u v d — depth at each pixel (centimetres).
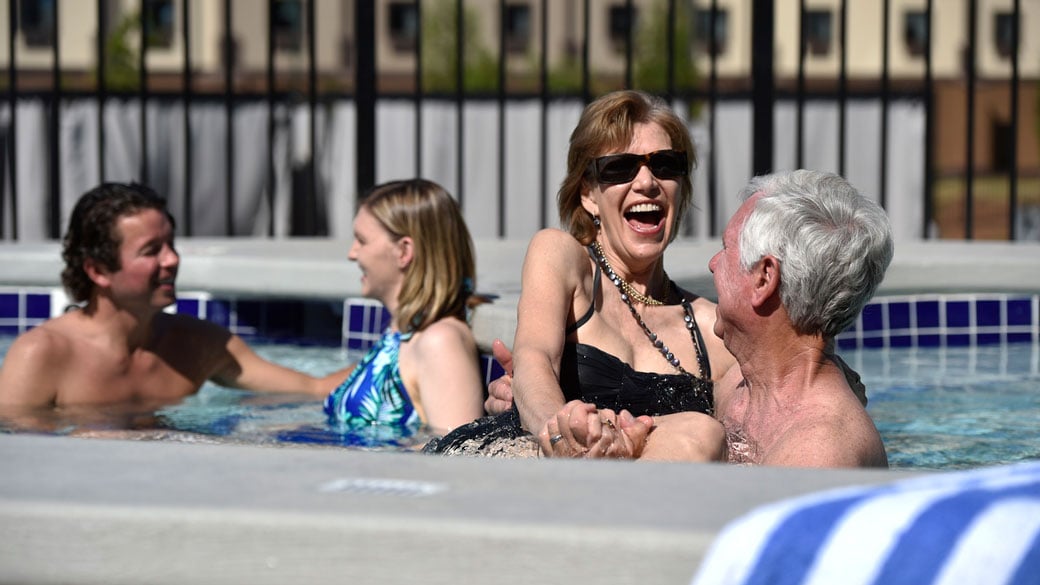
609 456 460
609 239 637
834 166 2630
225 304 1083
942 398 820
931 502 239
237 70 8325
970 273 1045
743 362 502
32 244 1145
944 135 9200
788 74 8975
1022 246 1201
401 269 757
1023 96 9031
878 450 471
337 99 2989
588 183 641
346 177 2975
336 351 1051
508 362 659
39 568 267
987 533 229
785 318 483
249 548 260
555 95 2684
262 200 2950
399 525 255
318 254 1131
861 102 2684
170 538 262
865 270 471
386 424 749
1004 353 1015
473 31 7912
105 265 812
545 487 283
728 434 506
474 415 721
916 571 227
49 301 1078
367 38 1502
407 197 755
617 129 625
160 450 319
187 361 863
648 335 634
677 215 641
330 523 257
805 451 455
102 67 1538
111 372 833
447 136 2789
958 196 8769
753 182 502
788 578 235
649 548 247
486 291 880
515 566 251
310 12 1595
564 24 8544
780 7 9062
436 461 310
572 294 624
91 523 264
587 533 250
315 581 258
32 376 809
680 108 2484
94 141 2634
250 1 8431
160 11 8144
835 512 242
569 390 608
